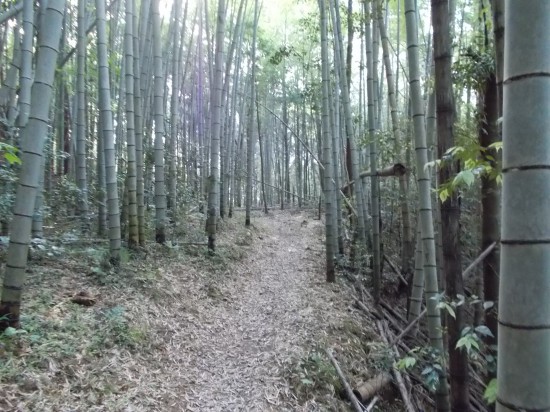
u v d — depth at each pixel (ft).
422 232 12.71
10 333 11.64
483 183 11.13
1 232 17.57
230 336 18.12
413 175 28.45
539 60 4.02
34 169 11.64
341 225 29.91
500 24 8.71
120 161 29.84
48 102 11.62
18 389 10.39
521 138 4.10
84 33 23.57
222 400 13.46
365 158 37.91
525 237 4.09
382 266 28.09
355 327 20.66
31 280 15.78
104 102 19.02
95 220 26.25
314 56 50.52
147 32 29.96
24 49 17.22
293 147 75.82
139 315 16.29
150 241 24.93
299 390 14.76
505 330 4.26
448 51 9.70
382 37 25.57
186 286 20.95
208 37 41.32
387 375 17.48
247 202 41.60
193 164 44.11
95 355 13.08
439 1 9.69
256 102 54.65
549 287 4.08
